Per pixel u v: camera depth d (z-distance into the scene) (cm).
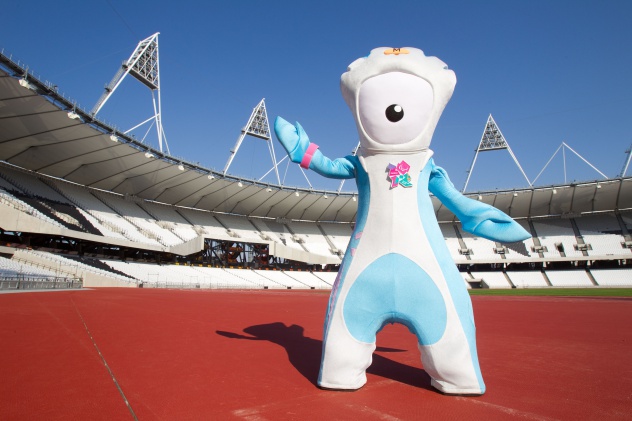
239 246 5434
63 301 1695
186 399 425
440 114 493
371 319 457
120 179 4281
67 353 657
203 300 2125
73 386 471
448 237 6003
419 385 487
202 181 4647
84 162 3747
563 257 5200
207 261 5200
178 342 782
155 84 4044
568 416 379
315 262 5531
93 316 1187
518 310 1731
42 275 2731
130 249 4288
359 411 388
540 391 468
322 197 5525
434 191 536
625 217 5456
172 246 4334
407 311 450
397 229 464
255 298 2481
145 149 3662
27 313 1196
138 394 441
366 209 491
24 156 3472
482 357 682
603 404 418
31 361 597
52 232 3102
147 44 3975
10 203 3088
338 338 458
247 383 490
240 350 707
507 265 5700
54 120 2933
